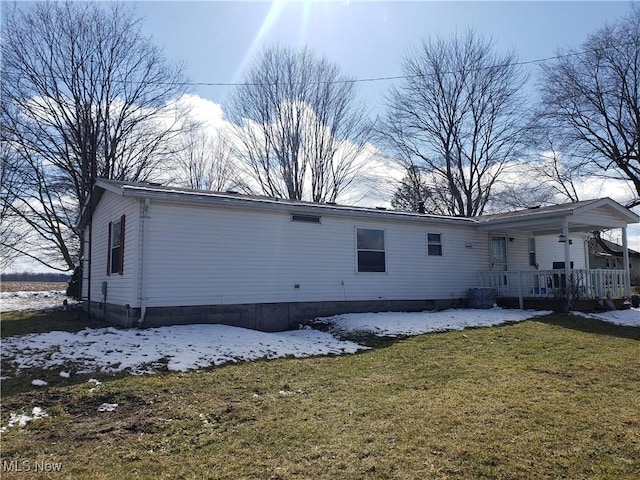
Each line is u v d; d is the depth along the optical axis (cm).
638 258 3566
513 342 935
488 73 2784
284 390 606
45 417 499
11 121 1984
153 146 2388
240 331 991
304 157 2922
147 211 1006
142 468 371
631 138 2439
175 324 1019
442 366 739
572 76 2539
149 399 561
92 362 717
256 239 1148
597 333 1026
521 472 351
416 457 379
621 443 400
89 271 1325
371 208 1478
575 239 2066
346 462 373
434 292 1473
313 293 1234
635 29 2359
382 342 977
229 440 428
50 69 2052
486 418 469
